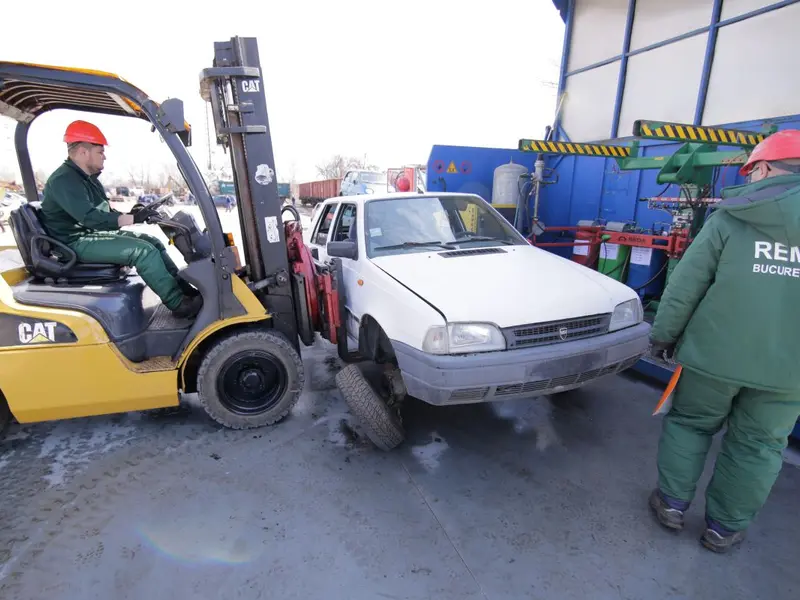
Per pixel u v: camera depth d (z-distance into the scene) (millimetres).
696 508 2729
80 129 3258
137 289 3545
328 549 2367
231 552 2340
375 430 3068
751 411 2225
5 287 3059
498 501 2750
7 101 3354
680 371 2434
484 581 2188
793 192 1996
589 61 7352
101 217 3221
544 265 3617
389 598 2088
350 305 3918
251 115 3373
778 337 2059
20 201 3715
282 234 3619
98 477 2924
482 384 2688
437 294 2969
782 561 2336
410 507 2689
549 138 7973
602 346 2941
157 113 3094
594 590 2148
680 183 4543
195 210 3869
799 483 2967
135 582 2164
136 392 3262
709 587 2174
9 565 2254
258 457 3162
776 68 5066
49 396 3068
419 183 13672
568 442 3404
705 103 5781
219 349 3344
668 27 6168
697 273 2240
